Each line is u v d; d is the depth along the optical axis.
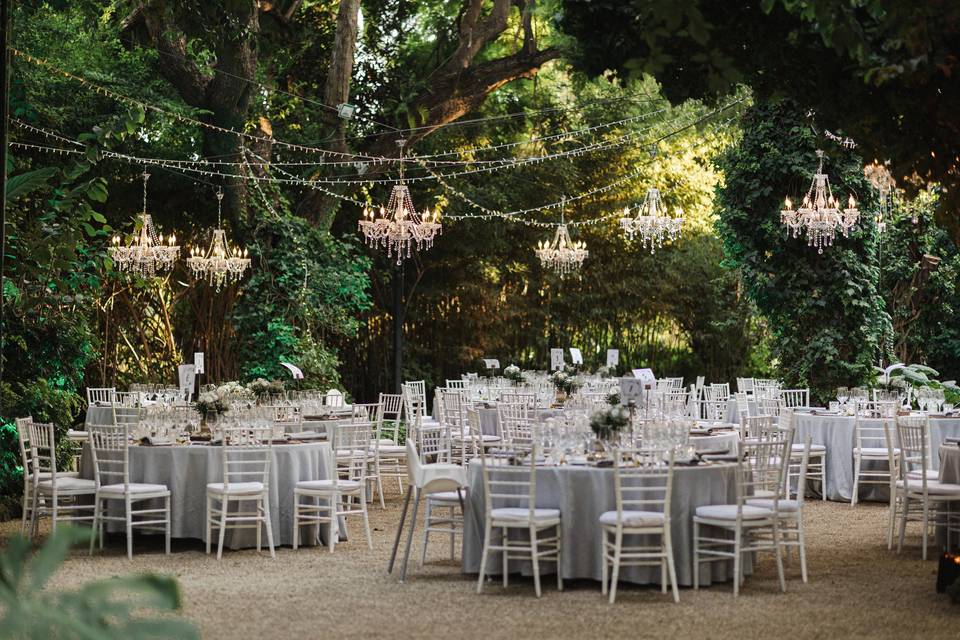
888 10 4.82
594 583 7.15
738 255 16.94
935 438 11.16
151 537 9.09
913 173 6.81
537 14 18.83
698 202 21.59
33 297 11.09
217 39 11.20
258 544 8.38
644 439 7.07
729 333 21.73
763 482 7.79
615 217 21.06
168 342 19.08
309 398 12.15
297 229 17.70
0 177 4.42
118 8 16.02
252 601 6.61
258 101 18.00
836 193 16.05
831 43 4.34
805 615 6.19
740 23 6.21
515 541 7.02
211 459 8.48
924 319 17.56
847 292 15.95
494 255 21.09
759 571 7.58
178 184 17.78
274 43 15.38
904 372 15.82
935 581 7.22
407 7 20.00
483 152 20.61
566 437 7.27
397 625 5.96
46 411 11.41
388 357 21.16
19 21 14.55
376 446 11.01
